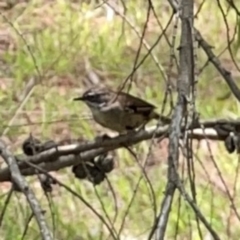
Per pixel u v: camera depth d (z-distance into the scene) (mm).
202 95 13695
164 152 12766
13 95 13867
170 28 15352
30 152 7422
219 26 15586
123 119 8516
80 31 15461
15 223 10977
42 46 15031
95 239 11125
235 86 5539
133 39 15328
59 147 7246
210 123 7316
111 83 14352
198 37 5633
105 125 8680
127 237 11039
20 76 14242
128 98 8531
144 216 11414
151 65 14539
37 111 13438
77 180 12078
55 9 16188
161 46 15008
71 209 11688
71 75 14391
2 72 14453
